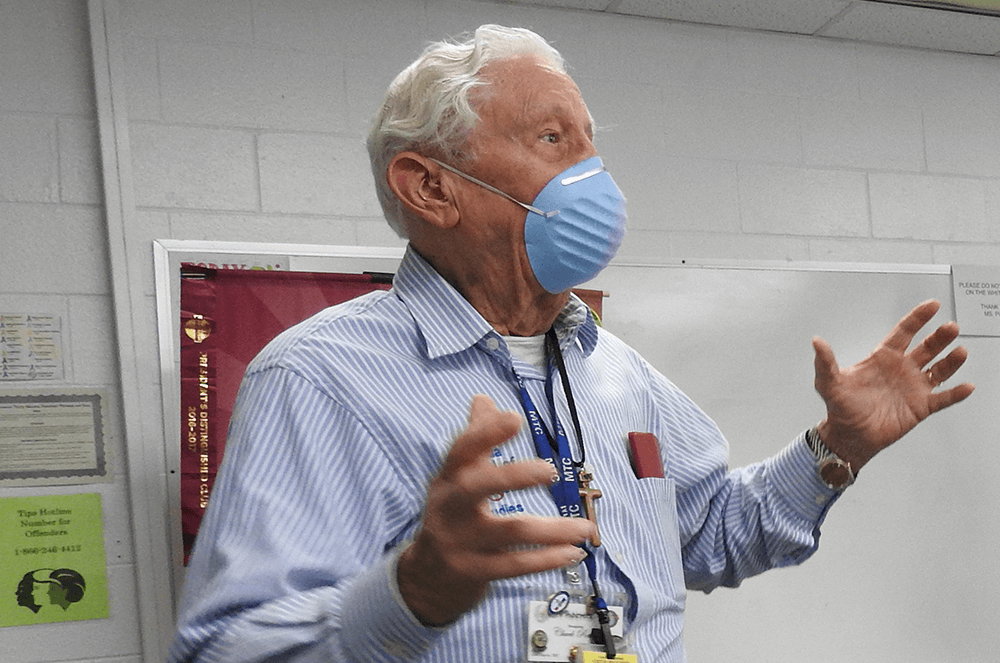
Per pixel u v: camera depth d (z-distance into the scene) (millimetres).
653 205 2686
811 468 1174
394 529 940
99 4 2252
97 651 2129
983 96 3082
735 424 2643
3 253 2170
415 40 2533
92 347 2211
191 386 2197
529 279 1097
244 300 2254
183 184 2291
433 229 1096
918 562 2756
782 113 2861
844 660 2637
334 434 944
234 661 812
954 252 2977
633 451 1119
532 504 989
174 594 2150
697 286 2672
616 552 1018
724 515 1248
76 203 2234
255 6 2406
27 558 2113
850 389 1112
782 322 2730
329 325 1021
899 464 2785
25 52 2232
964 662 2750
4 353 2150
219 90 2350
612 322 2584
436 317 1054
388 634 756
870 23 2854
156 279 2211
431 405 989
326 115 2434
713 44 2818
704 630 2529
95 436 2188
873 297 2834
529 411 1046
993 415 2908
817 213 2848
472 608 728
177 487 2168
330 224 2398
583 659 944
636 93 2719
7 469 2125
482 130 1074
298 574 859
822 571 2658
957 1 2709
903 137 2982
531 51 1127
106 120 2230
